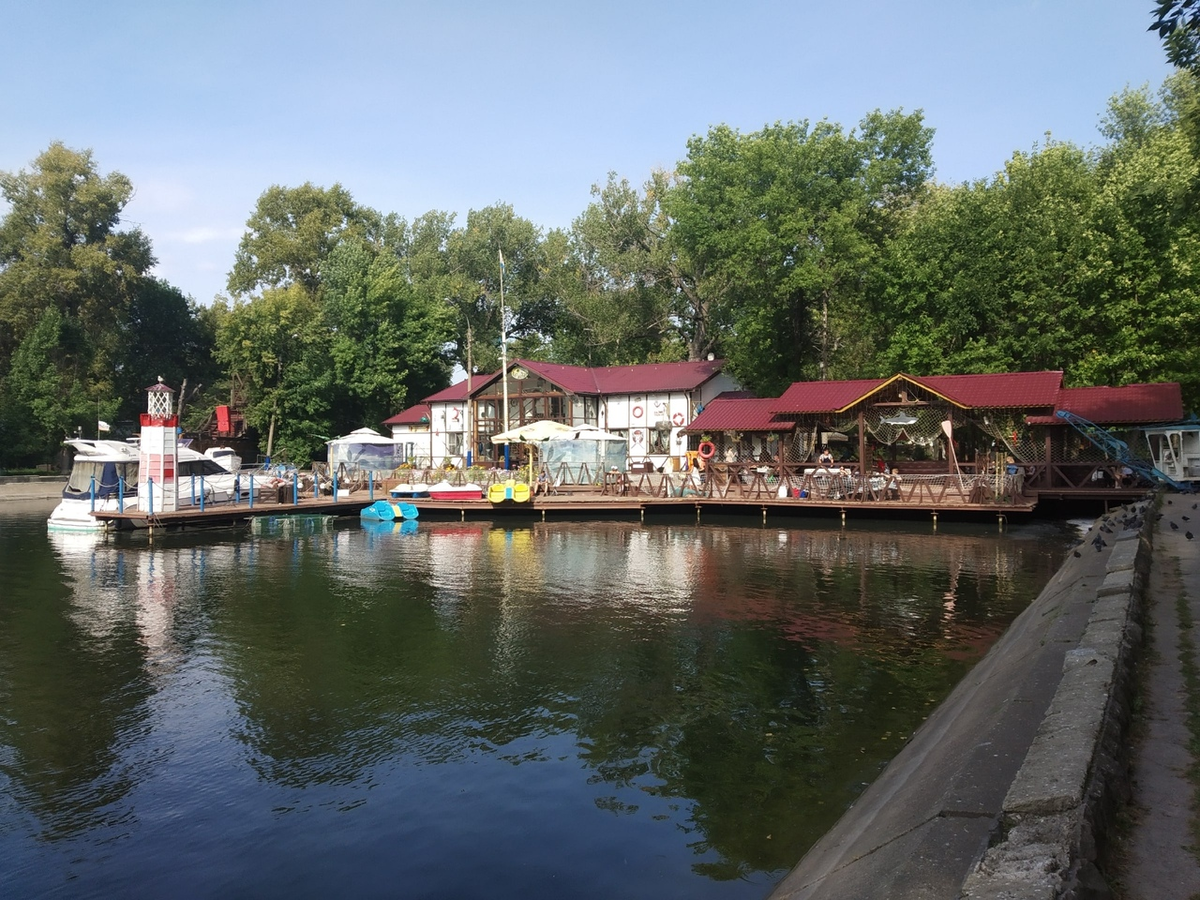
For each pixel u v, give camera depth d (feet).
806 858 23.54
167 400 106.11
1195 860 13.47
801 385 126.62
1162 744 18.67
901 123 144.66
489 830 27.30
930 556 78.59
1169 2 37.55
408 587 68.08
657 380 161.99
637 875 24.26
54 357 196.03
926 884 14.64
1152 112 157.07
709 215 144.77
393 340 201.98
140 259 222.28
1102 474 106.32
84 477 114.93
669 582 68.39
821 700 38.55
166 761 33.40
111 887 24.49
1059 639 29.73
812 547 86.69
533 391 163.63
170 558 85.66
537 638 50.90
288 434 197.06
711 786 29.91
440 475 140.26
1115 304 116.88
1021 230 126.41
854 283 141.18
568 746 34.14
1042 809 14.88
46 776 32.17
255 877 24.88
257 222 240.94
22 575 75.46
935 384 111.14
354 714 38.37
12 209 204.95
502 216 219.61
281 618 57.31
